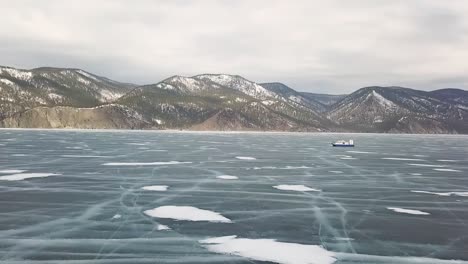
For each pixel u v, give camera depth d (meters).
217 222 23.05
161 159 58.19
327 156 68.81
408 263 17.11
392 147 105.19
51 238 19.70
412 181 39.25
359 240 20.09
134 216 24.05
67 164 49.59
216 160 57.97
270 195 31.28
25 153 64.69
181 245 18.94
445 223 23.44
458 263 17.20
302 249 18.64
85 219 23.27
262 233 21.03
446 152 84.50
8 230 20.98
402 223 23.36
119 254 17.61
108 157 59.94
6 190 31.94
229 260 17.12
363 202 29.02
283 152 77.06
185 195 30.72
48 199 28.67
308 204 28.17
